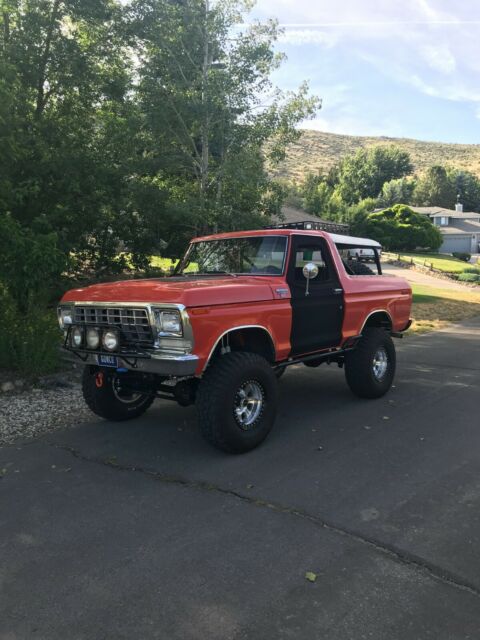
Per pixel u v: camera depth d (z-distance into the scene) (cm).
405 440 527
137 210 1255
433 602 278
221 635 254
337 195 6288
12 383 703
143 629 259
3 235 749
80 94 1179
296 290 551
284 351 541
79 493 410
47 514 377
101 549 330
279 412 623
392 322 720
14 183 983
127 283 520
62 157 1074
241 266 587
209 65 1266
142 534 348
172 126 1280
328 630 257
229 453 486
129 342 468
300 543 335
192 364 436
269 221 1303
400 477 437
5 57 1026
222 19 1222
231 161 1250
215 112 1234
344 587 290
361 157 9875
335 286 607
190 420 597
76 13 1098
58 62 1115
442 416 609
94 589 290
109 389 569
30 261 752
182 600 280
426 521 363
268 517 370
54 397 677
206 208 1199
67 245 1055
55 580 299
